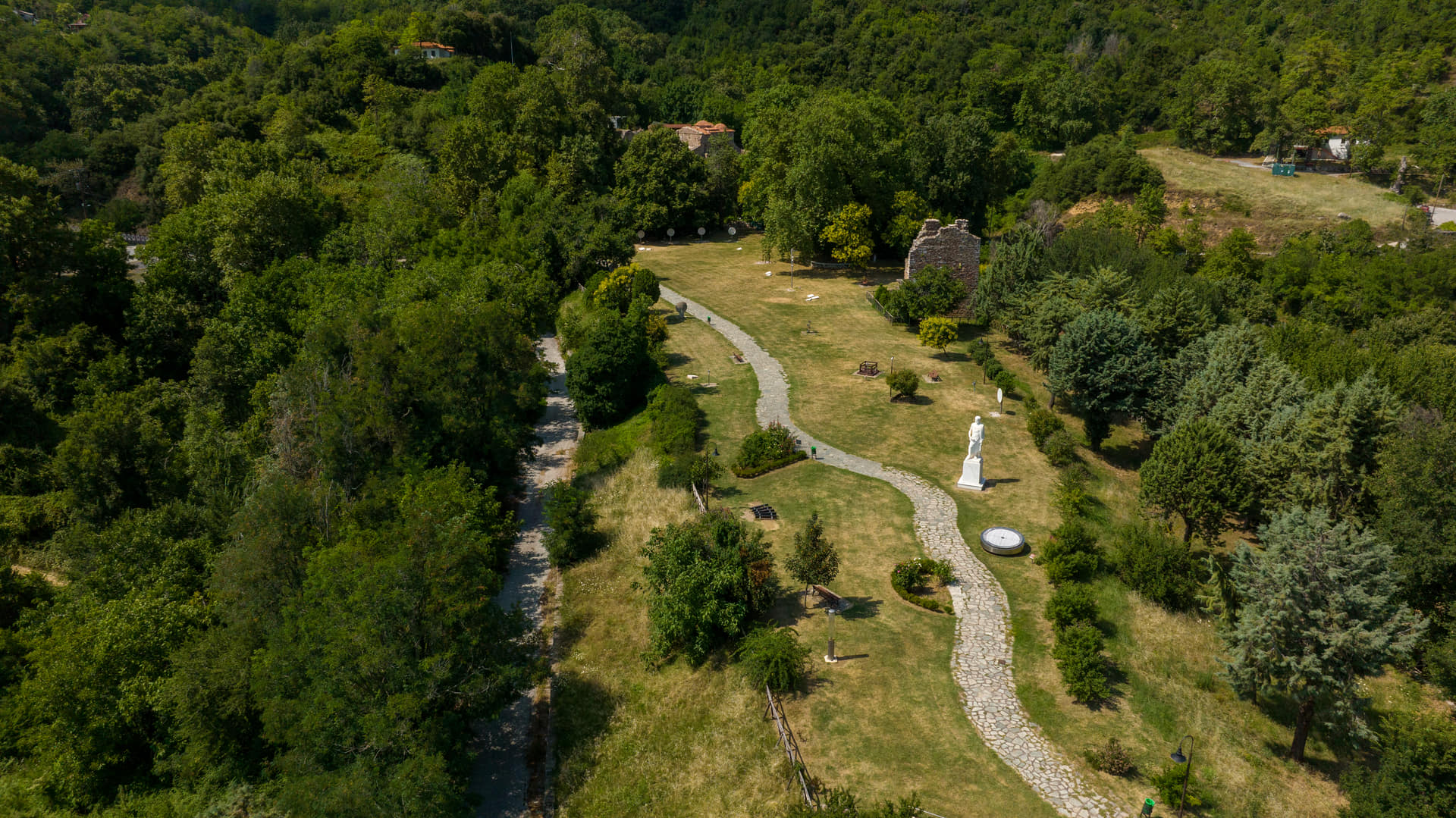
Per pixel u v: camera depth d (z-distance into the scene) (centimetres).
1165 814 2764
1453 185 12412
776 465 5019
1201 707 3316
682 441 5175
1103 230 8269
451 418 4744
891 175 9406
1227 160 13788
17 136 13100
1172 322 5903
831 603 3750
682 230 11062
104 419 5728
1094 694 3253
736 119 15675
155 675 3694
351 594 3153
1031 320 6419
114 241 8312
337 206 9500
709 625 3578
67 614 4206
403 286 6675
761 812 2853
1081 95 15150
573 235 8662
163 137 12006
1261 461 4434
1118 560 4069
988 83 15912
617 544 4597
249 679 3409
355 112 13162
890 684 3325
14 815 3481
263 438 5434
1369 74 15512
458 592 3231
